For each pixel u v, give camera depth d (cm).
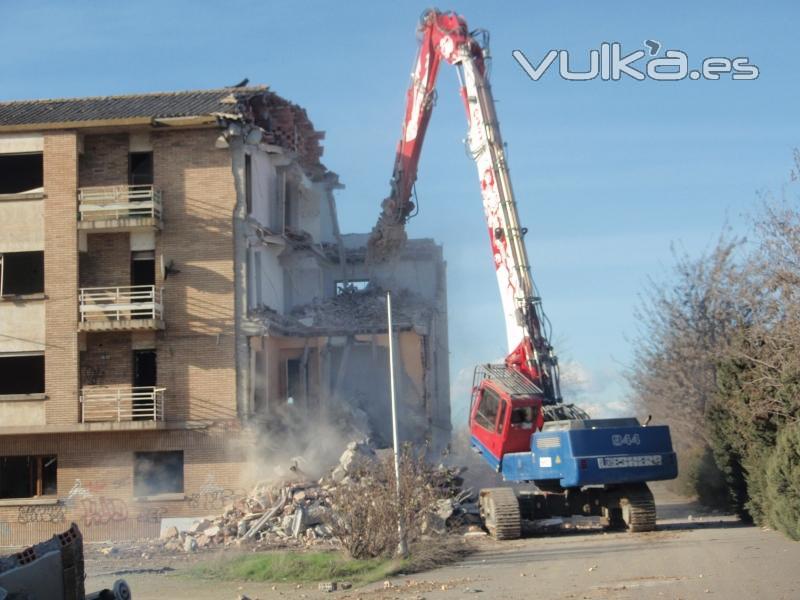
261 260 4362
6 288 4128
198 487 3975
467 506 3462
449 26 3291
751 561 2109
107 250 4147
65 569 1375
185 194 4147
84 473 3994
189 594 2222
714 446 3247
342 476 3744
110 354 4091
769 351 2903
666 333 4197
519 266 3050
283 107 4703
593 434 2850
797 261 2719
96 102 4584
